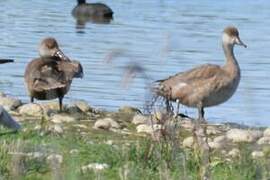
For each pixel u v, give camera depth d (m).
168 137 11.11
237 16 33.50
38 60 17.19
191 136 13.95
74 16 34.72
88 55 24.75
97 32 29.81
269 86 20.92
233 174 10.95
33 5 36.34
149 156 11.08
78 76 16.91
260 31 29.81
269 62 24.27
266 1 37.75
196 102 17.09
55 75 16.72
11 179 9.04
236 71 17.33
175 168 10.71
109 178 10.45
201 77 17.08
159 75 21.97
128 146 12.15
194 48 25.98
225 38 17.81
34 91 16.89
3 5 35.66
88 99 19.22
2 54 24.44
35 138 12.48
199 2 37.22
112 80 21.16
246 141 14.13
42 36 28.23
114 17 34.06
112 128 14.64
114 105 18.61
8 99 16.48
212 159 12.02
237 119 17.75
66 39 27.84
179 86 17.06
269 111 18.42
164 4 36.72
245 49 26.23
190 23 31.59
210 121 17.38
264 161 11.30
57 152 10.76
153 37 28.28
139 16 33.75
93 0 41.06
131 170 10.38
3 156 10.57
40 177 10.38
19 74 21.81
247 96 11.13
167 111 12.37
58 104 17.03
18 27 29.97
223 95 17.23
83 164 11.06
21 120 14.84
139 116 15.62
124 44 26.77
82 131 14.22
